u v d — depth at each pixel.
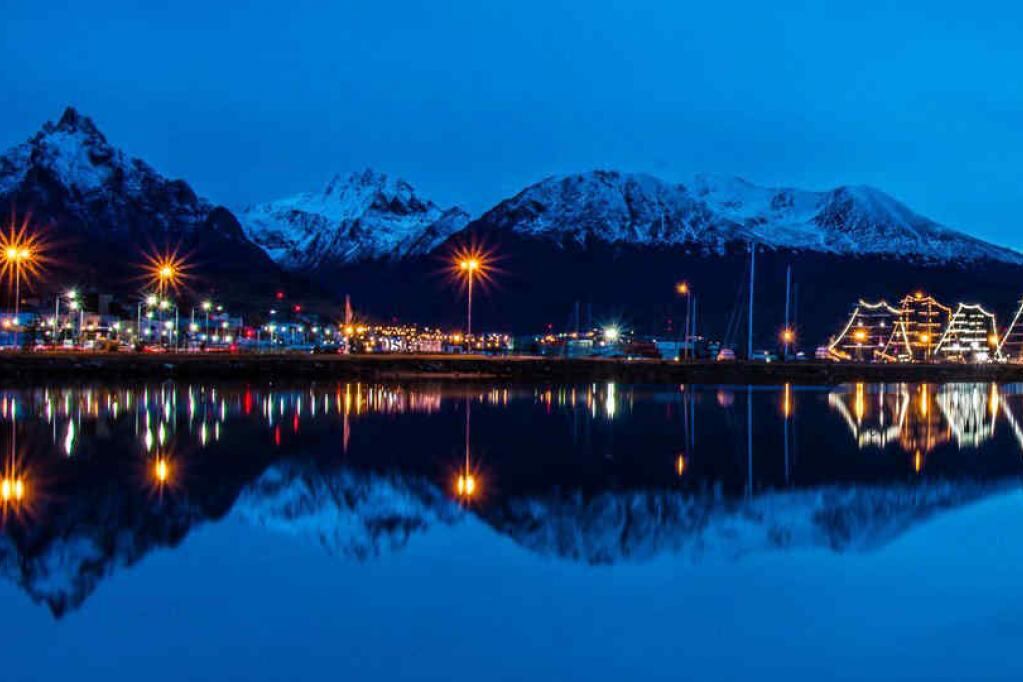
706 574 19.08
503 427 45.75
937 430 49.06
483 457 34.66
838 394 81.00
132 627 15.55
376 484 28.39
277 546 20.72
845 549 21.27
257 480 28.70
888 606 17.09
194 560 19.50
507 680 13.67
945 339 181.12
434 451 36.03
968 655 14.76
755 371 107.00
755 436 43.69
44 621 15.80
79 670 13.83
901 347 183.75
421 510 24.70
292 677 13.67
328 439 39.56
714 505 26.09
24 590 17.38
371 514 24.09
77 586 17.62
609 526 23.17
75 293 146.00
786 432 45.97
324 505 25.11
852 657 14.66
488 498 26.45
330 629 15.58
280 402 60.69
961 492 28.88
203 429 43.03
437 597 17.33
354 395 69.00
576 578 18.69
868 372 111.75
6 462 31.84
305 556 19.97
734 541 21.88
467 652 14.68
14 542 20.55
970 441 43.69
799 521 24.19
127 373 87.69
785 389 88.19
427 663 14.23
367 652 14.62
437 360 105.00
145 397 64.38
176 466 31.27
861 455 37.53
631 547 21.20
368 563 19.50
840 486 29.58
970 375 115.75
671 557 20.38
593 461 34.00
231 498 25.77
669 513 24.89
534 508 25.17
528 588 17.95
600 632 15.60
